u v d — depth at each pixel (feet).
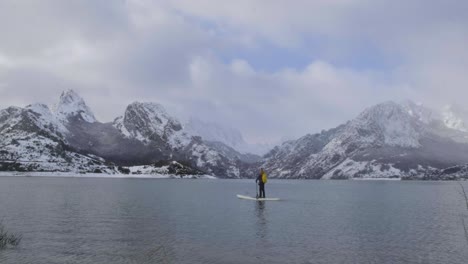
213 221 181.88
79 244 125.70
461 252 119.14
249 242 131.64
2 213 203.92
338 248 123.54
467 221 188.03
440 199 364.99
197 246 124.67
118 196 353.92
